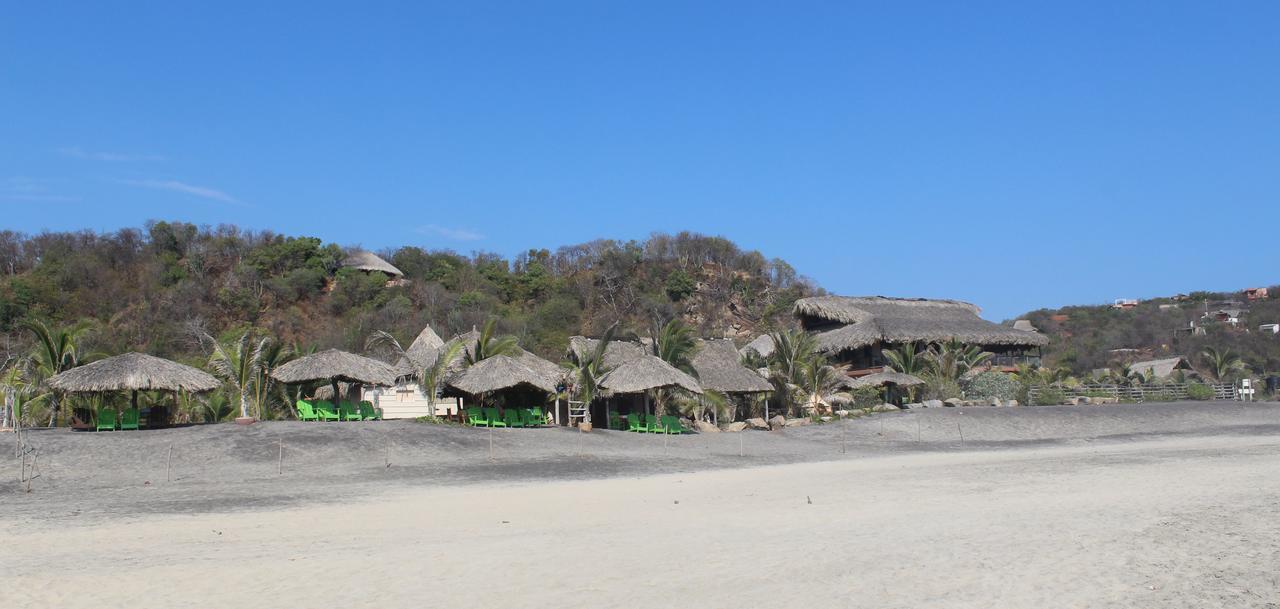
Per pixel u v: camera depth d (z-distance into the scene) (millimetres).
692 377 40906
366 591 11875
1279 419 47125
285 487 23078
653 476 26469
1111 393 54625
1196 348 91000
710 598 11391
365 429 31750
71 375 31484
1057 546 14078
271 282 82250
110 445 27750
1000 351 63281
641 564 13406
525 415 38312
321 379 36312
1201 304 123188
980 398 50938
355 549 14734
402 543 15289
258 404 37219
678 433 38531
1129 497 19547
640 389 38000
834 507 19312
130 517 18297
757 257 109625
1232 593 11102
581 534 16141
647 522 17531
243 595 11664
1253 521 15898
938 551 13922
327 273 89250
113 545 15172
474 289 90938
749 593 11602
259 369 37344
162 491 22203
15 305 69812
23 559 13969
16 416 29547
